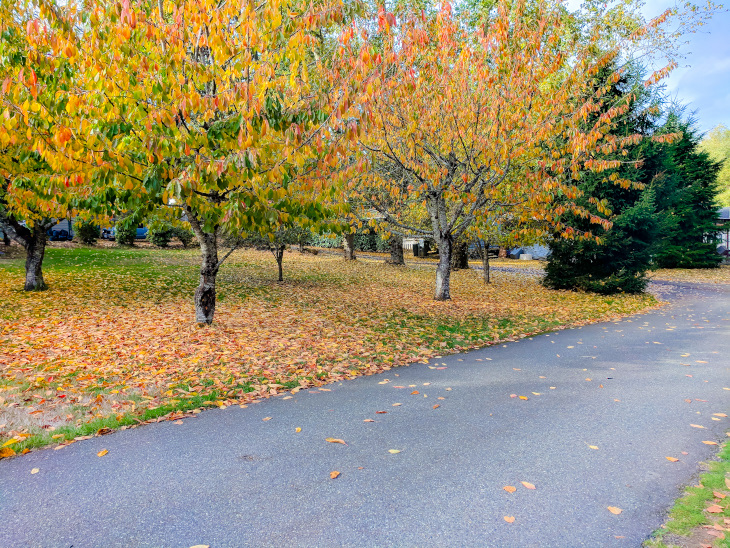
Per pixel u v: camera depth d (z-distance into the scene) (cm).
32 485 339
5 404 497
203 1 508
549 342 862
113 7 510
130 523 294
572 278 1698
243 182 639
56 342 787
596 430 449
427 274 2189
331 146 547
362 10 537
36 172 981
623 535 283
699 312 1216
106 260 2080
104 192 686
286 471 365
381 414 492
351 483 347
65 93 556
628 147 1581
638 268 1659
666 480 353
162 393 548
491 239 1730
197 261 2252
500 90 963
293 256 2845
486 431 447
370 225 1306
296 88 637
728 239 3459
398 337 880
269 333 894
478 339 875
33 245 1312
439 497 328
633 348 807
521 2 898
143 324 951
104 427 445
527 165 1147
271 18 518
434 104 1001
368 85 527
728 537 277
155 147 545
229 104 564
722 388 580
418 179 1191
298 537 281
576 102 1105
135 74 607
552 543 276
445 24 830
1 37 585
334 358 725
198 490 335
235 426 458
